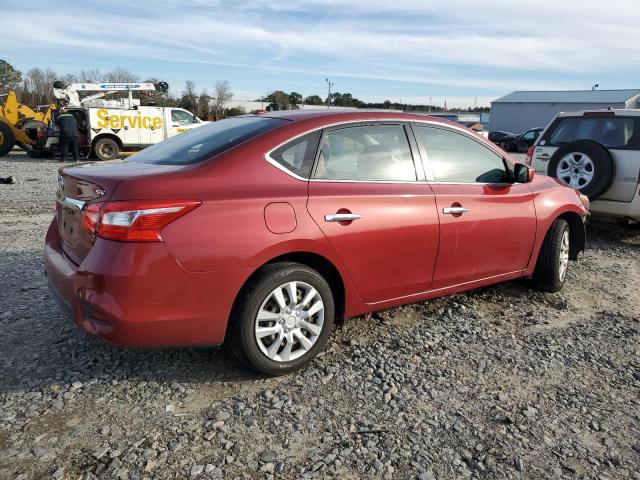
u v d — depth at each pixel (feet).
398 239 11.97
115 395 10.01
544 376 11.42
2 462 8.08
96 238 9.30
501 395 10.57
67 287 9.76
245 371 11.00
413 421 9.56
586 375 11.55
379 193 11.74
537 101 176.24
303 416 9.57
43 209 28.04
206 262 9.47
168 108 63.62
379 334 13.14
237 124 12.13
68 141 55.16
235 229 9.72
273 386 10.53
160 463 8.21
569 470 8.48
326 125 11.54
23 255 18.67
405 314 14.49
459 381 11.03
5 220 24.82
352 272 11.43
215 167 10.14
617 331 13.99
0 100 66.44
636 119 23.07
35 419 9.18
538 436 9.29
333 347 12.32
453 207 13.03
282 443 8.80
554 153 23.81
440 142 13.50
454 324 13.96
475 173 14.08
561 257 16.58
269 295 10.28
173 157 11.12
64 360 11.20
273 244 10.09
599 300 16.39
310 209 10.64
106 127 60.29
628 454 8.93
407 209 12.10
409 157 12.75
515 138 106.01
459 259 13.39
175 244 9.23
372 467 8.33
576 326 14.23
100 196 9.38
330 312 11.23
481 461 8.59
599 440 9.27
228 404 9.84
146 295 9.14
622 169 22.63
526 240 15.12
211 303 9.67
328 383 10.72
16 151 71.05
